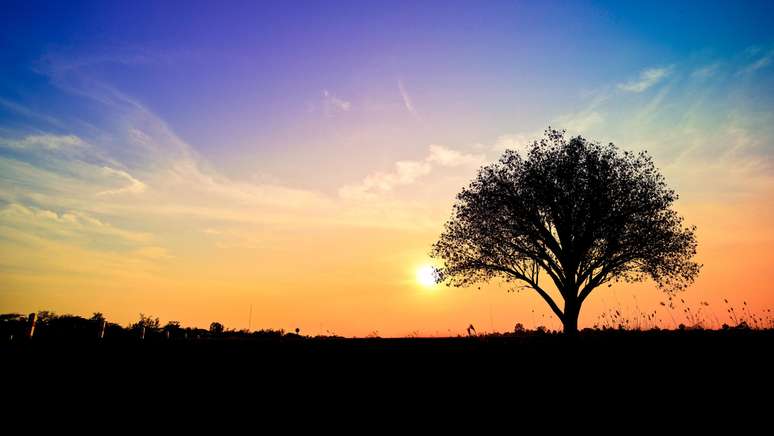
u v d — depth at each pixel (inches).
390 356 584.1
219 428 399.5
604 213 1063.0
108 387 488.1
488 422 397.1
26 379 502.0
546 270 1103.6
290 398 460.1
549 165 1139.9
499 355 561.9
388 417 415.8
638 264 1106.7
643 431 361.1
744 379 421.4
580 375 474.9
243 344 658.2
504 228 1175.6
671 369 461.4
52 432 393.7
